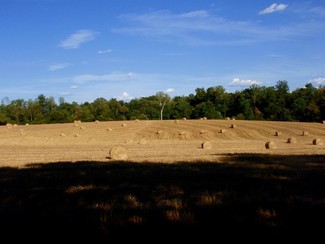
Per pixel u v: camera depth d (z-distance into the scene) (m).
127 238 9.57
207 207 12.04
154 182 16.84
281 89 134.75
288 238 9.41
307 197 13.41
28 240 9.55
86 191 15.04
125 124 75.44
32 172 20.92
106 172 20.30
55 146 43.25
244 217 10.92
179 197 13.55
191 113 127.38
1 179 18.42
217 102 132.38
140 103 139.88
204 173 19.23
